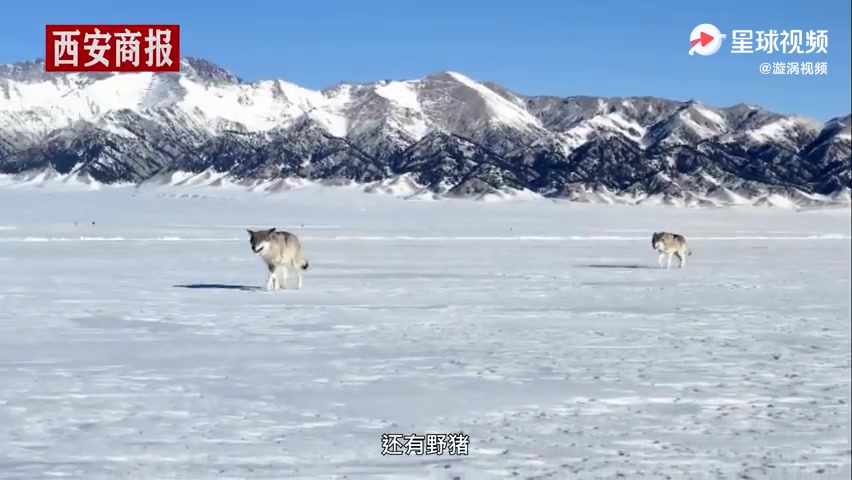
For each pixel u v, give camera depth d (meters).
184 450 7.51
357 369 11.30
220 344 13.43
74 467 6.99
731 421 8.50
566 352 12.70
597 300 20.23
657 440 7.79
